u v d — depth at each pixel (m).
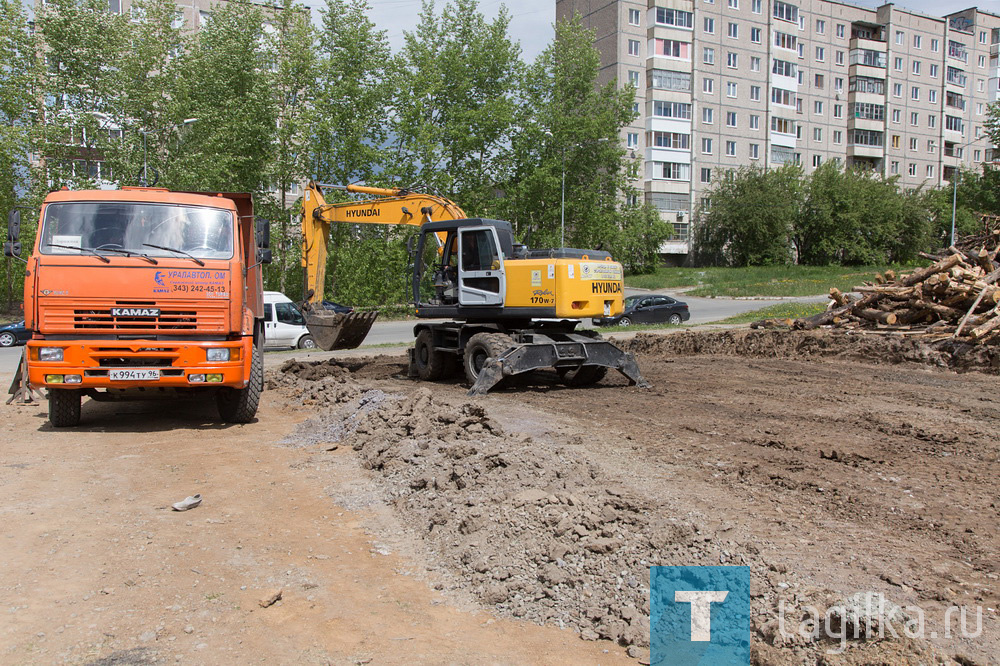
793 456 6.87
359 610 4.00
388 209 13.66
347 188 14.04
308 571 4.49
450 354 12.79
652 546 4.39
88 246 7.98
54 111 29.47
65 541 4.90
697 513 5.04
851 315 16.91
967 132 76.94
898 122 71.12
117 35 30.25
